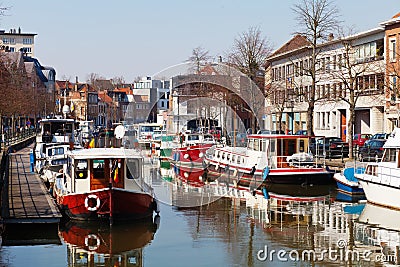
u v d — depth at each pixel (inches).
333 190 1537.9
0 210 1083.9
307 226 1087.6
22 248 937.5
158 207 1218.0
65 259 872.9
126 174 1102.4
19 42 7465.6
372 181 1259.8
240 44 2311.8
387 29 2438.5
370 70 2351.1
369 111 2632.9
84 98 6190.9
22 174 1612.9
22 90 3139.8
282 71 3090.6
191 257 877.8
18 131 2974.9
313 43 2039.9
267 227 1076.5
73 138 2020.2
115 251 916.6
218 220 1150.3
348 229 1056.8
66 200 1082.7
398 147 1238.3
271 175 1569.9
